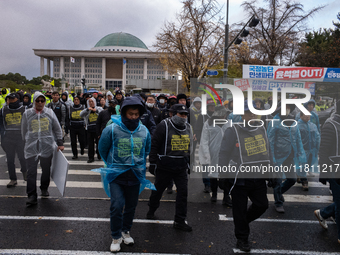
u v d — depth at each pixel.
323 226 3.92
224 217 4.31
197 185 5.99
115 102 6.89
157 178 4.00
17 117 5.50
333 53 24.22
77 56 121.94
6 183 5.79
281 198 4.61
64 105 8.72
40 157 4.75
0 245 3.31
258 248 3.39
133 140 3.34
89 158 8.01
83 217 4.14
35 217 4.11
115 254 3.18
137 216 4.27
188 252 3.27
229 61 22.95
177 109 3.83
